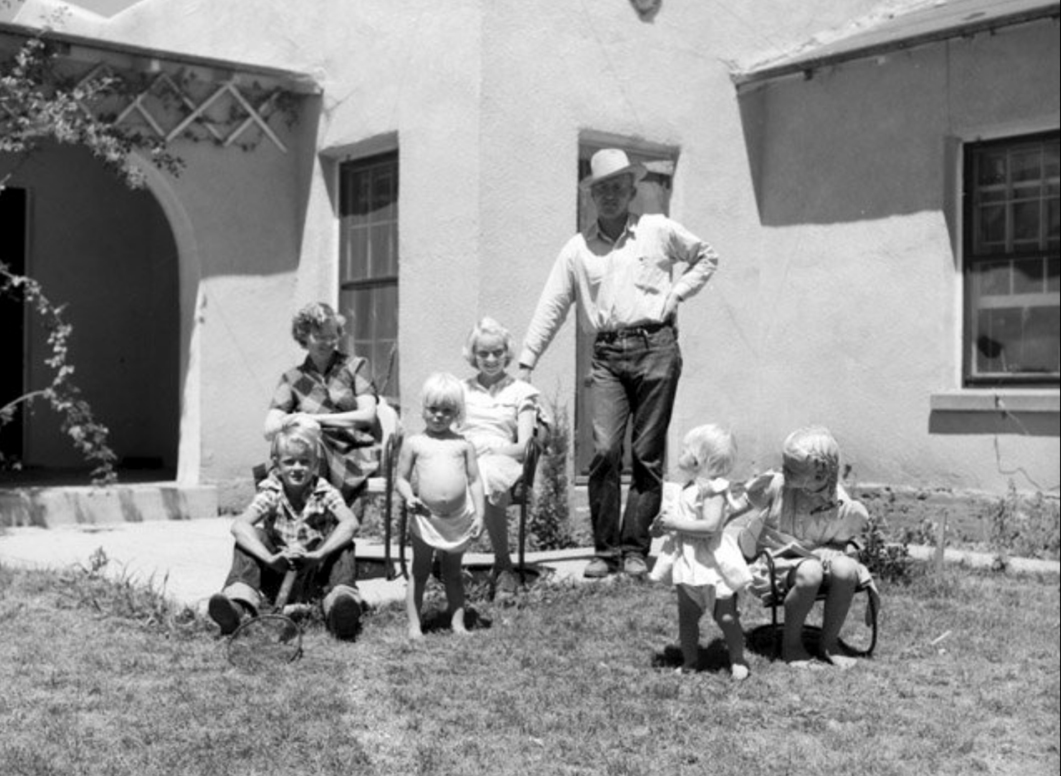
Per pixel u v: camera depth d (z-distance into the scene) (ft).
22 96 30.91
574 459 32.63
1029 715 16.79
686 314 34.47
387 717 16.11
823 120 34.78
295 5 35.94
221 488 35.58
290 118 36.55
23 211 41.22
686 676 18.19
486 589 23.08
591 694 17.19
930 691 17.79
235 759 14.30
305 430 20.18
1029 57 30.42
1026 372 30.91
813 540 19.56
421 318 32.37
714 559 18.06
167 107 34.37
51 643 19.07
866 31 35.63
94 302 42.42
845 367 34.12
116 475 36.83
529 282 31.73
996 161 31.68
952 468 31.71
